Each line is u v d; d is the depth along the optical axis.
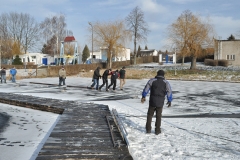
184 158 4.88
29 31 70.62
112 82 17.89
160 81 6.53
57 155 4.84
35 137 6.70
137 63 59.03
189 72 33.41
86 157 4.75
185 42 32.75
